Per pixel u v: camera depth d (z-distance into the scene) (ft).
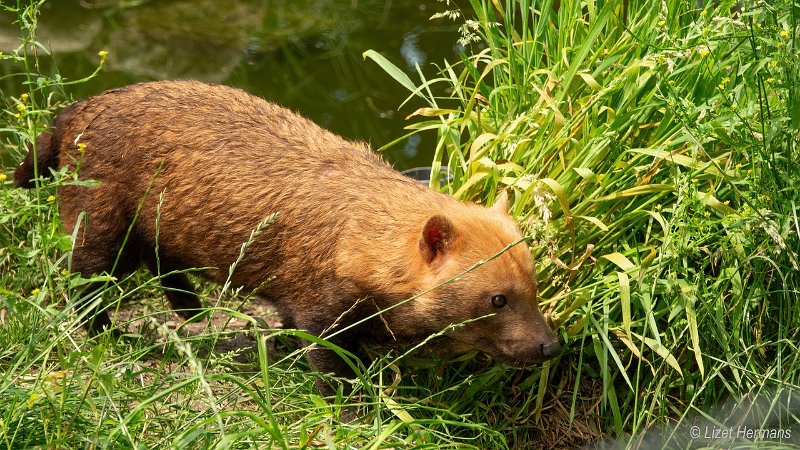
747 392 19.92
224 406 18.34
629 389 20.67
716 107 20.07
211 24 41.01
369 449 16.05
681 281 19.49
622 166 20.54
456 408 20.22
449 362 20.57
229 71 38.55
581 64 22.09
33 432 15.58
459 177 22.41
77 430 15.79
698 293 19.83
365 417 17.94
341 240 19.70
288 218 20.31
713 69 21.02
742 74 20.61
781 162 19.62
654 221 21.27
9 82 35.37
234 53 39.63
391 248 19.24
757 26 20.36
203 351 22.80
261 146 20.93
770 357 20.20
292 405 18.48
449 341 19.61
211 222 20.93
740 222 18.99
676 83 21.39
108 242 21.86
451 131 22.47
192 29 40.50
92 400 15.99
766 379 19.34
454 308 18.78
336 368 20.30
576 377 19.97
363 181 20.25
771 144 19.16
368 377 18.35
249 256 20.81
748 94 20.45
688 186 19.54
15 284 20.44
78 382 16.48
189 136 21.06
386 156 33.12
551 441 20.39
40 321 20.10
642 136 21.53
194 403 17.75
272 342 23.07
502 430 20.31
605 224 20.90
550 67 22.94
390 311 19.54
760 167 19.74
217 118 21.22
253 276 21.07
